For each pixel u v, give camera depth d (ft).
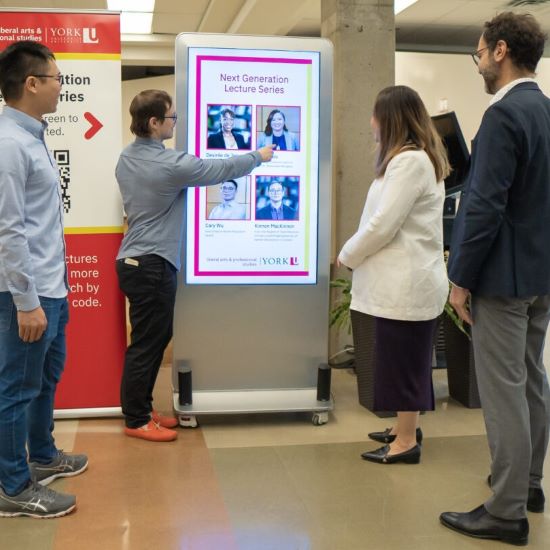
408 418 9.16
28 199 7.06
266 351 10.81
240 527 7.37
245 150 10.31
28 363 7.18
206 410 10.32
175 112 10.04
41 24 9.98
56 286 7.34
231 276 10.55
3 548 6.87
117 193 10.43
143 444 9.84
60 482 8.50
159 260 9.64
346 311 12.96
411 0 23.76
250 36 10.16
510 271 6.68
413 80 28.99
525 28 6.79
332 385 13.10
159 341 9.95
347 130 15.43
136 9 27.68
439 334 13.64
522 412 6.88
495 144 6.45
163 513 7.68
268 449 9.69
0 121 7.08
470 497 8.20
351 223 15.53
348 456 9.46
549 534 7.29
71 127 10.20
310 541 7.09
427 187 8.50
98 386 10.76
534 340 7.49
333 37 15.58
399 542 7.09
